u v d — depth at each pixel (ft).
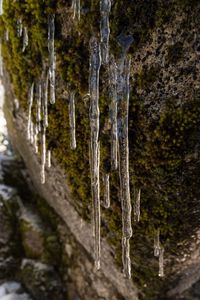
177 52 6.15
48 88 8.13
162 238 7.71
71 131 7.45
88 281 10.59
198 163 6.66
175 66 6.23
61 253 11.63
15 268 12.04
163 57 6.26
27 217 12.17
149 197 7.34
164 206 7.29
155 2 6.03
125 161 6.56
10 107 10.89
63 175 9.21
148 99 6.57
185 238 7.63
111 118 6.44
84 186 8.57
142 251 8.20
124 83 6.39
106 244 8.96
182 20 5.95
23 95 9.16
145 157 6.90
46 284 11.42
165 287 8.87
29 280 11.60
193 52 6.05
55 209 11.55
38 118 8.57
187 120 6.39
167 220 7.41
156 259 8.25
